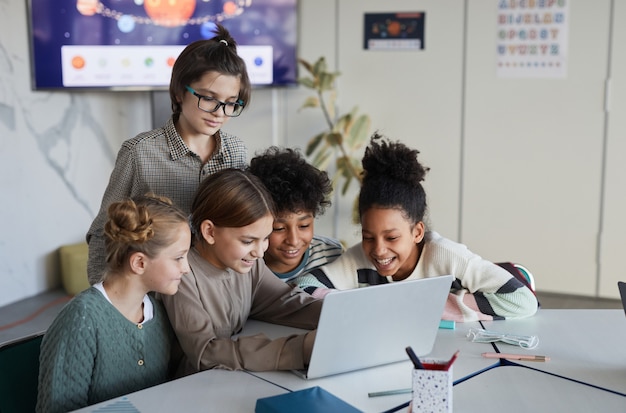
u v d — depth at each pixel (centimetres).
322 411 116
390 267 173
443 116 393
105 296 142
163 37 378
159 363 151
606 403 125
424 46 390
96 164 404
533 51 375
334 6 398
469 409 122
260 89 403
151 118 390
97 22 371
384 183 168
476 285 174
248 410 123
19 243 363
